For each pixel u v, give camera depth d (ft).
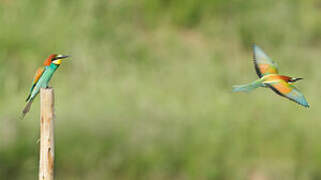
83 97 127.75
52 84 137.69
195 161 116.47
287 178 117.08
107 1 175.11
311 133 120.88
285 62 163.32
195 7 184.55
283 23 177.88
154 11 181.47
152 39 173.37
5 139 114.52
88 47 154.10
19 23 155.63
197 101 131.34
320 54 172.04
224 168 116.88
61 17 159.94
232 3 184.14
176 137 118.21
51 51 151.02
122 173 115.75
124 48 162.09
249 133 120.57
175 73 148.66
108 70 146.61
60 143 116.26
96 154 115.75
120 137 117.29
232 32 177.58
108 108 121.49
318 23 181.27
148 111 121.70
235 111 124.47
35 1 163.22
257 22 178.19
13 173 112.98
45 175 62.69
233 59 167.53
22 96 132.05
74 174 115.03
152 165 115.85
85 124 118.42
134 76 143.33
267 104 127.24
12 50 150.30
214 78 146.92
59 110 121.39
